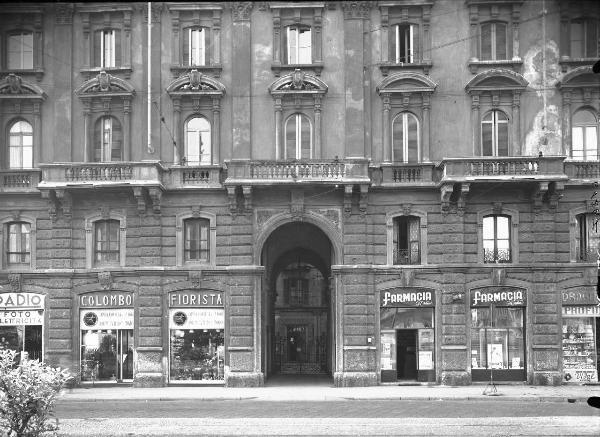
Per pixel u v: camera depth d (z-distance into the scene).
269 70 40.03
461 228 38.91
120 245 39.53
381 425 23.50
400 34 40.22
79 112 40.31
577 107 39.41
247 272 38.94
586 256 38.69
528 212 39.00
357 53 39.72
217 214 39.41
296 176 38.34
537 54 39.59
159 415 27.31
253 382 38.50
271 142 39.69
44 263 39.53
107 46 40.75
